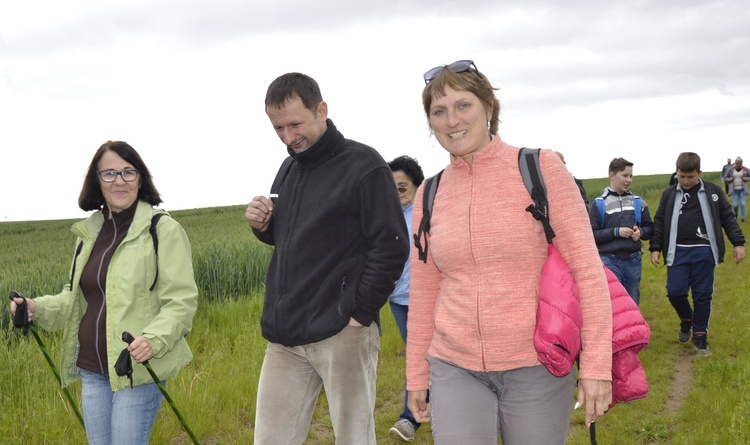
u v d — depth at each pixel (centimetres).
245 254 1211
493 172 261
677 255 734
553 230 251
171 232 322
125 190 324
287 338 337
